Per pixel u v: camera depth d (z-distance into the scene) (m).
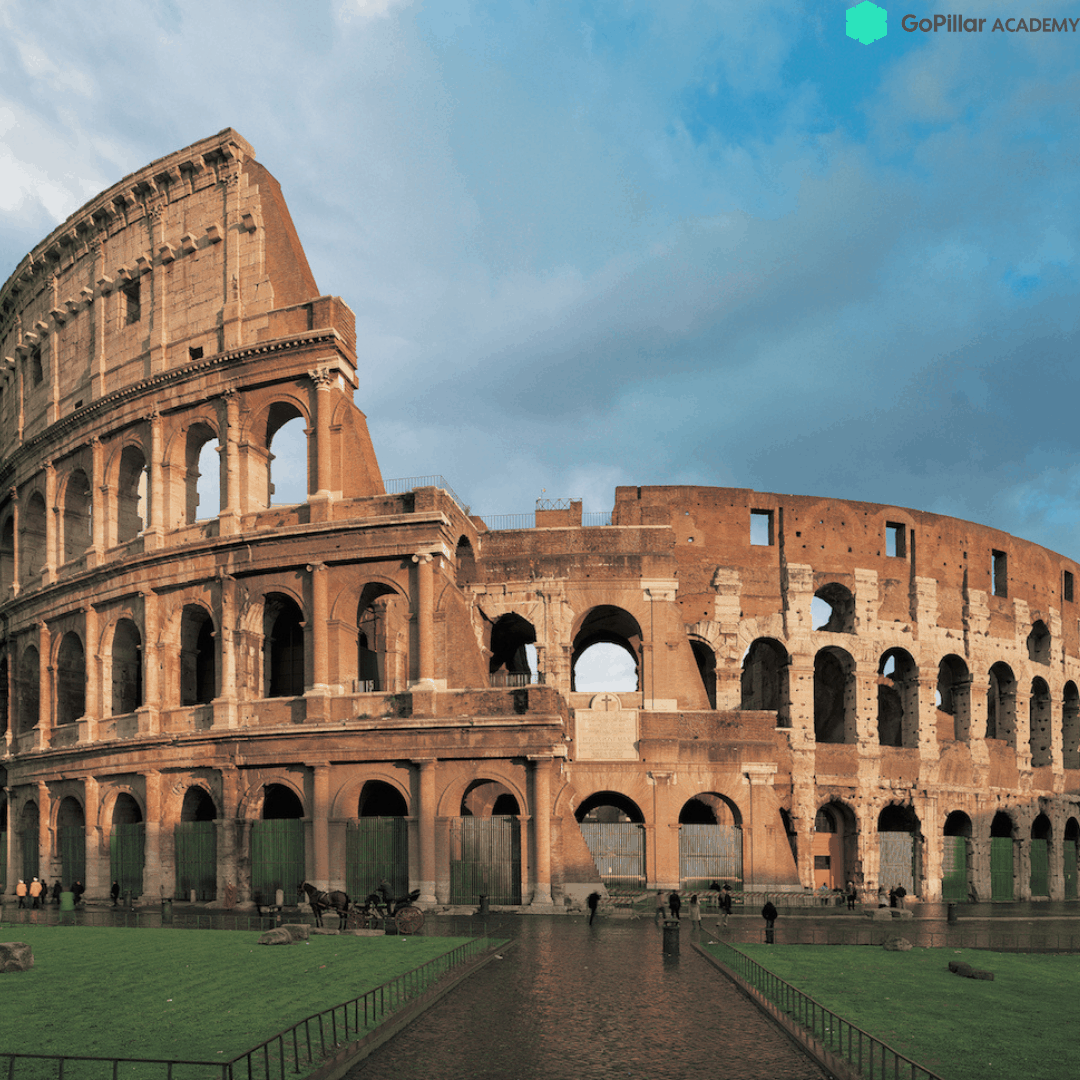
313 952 39.09
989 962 40.03
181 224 74.06
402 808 67.44
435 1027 26.77
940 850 78.94
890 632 80.06
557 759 60.12
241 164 72.38
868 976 35.12
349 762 61.22
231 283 70.44
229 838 63.06
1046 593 93.56
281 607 69.62
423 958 37.19
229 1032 24.98
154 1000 29.08
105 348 77.50
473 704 60.53
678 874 68.25
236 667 65.56
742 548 77.62
